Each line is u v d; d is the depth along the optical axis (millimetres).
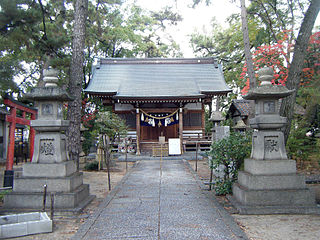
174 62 24219
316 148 9133
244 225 4219
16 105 9570
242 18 9758
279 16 11773
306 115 9641
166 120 18078
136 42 23719
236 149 6102
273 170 5035
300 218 4492
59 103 5625
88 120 17922
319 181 7660
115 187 7438
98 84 20297
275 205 4828
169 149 16078
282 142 5211
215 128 9586
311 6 6133
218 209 5059
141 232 3922
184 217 4613
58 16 14023
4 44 7055
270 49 10508
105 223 4328
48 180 5125
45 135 5438
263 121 5078
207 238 3672
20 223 3902
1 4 6324
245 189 5051
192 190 6938
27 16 6809
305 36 6215
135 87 19625
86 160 14367
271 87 5137
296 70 6367
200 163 13523
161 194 6484
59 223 4457
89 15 19203
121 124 12859
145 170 10977
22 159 15234
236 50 23734
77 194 5184
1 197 5676
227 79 24406
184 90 19062
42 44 9188
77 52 9195
